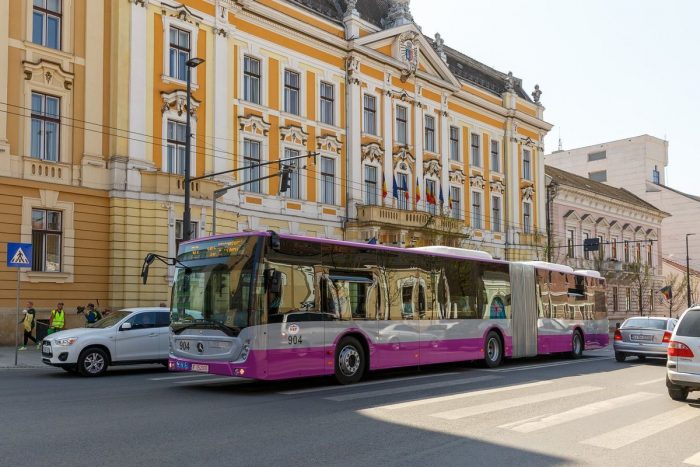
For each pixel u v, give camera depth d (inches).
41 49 1007.6
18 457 296.7
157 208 1074.1
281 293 534.6
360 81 1517.0
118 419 394.6
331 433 358.3
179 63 1162.6
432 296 692.7
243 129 1261.1
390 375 674.2
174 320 563.8
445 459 304.5
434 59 1720.0
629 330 870.4
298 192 1374.3
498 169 1973.4
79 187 1030.4
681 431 382.0
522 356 828.6
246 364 508.1
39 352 903.7
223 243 545.6
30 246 778.8
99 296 1045.8
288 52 1370.6
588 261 2281.0
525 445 337.4
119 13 1080.2
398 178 1615.4
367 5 1641.2
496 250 1924.2
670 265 2950.3
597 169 3297.2
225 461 293.1
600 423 402.9
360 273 609.3
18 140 976.9
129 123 1072.8
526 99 2112.5
